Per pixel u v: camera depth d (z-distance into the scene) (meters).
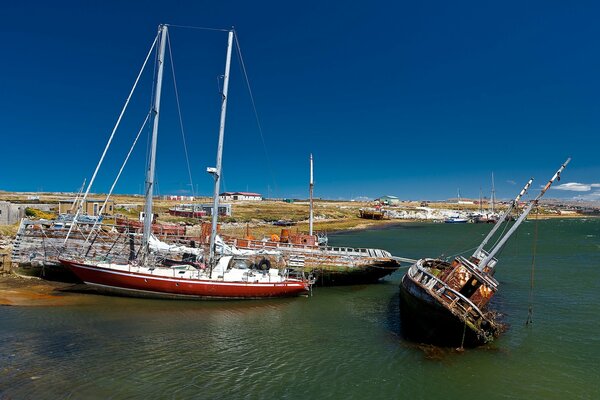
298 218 124.12
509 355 18.44
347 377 15.98
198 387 14.81
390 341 19.91
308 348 18.84
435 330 19.16
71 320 21.58
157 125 28.64
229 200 181.00
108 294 26.62
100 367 16.06
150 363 16.66
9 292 26.59
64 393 13.90
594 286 33.28
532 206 23.19
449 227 128.00
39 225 32.66
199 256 29.98
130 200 129.62
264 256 30.86
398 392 14.91
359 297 29.42
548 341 20.31
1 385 14.23
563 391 15.30
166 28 29.23
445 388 15.34
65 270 30.30
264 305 26.23
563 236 88.88
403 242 75.31
